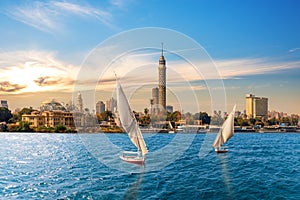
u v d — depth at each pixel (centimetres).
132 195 1897
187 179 2298
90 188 2086
